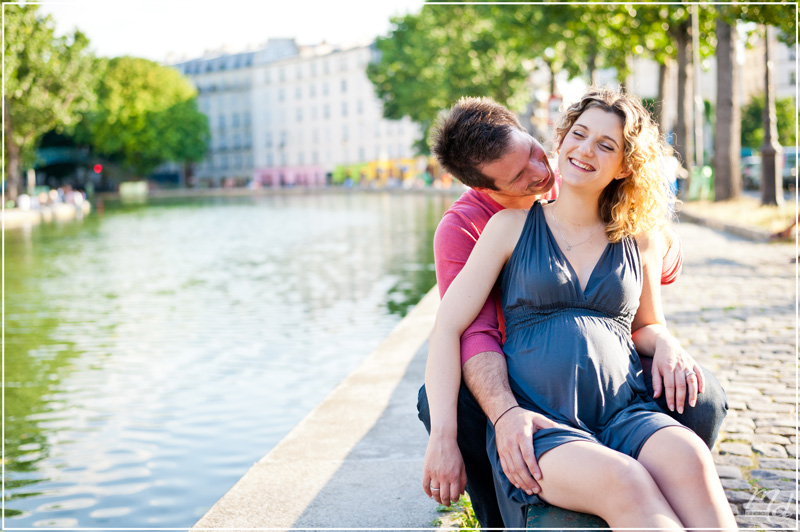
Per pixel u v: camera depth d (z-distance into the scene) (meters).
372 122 106.75
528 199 2.59
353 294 13.16
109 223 40.88
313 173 114.88
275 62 117.50
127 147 91.38
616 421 2.21
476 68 50.97
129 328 10.92
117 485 5.24
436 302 8.55
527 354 2.31
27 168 56.94
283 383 7.59
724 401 2.42
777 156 19.94
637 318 2.56
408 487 3.47
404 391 5.04
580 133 2.32
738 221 17.06
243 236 28.92
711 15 24.95
